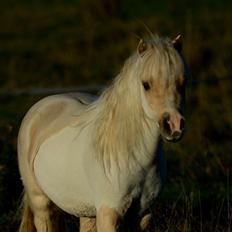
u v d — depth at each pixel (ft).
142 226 26.86
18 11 144.87
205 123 57.62
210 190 42.37
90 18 122.93
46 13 137.49
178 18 115.44
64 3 148.25
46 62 96.48
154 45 24.00
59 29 120.37
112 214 25.68
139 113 24.89
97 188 25.95
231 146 52.90
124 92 25.18
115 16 123.13
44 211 30.42
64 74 88.99
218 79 68.64
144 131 25.09
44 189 29.25
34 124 30.42
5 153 38.68
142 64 24.03
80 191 27.12
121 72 25.45
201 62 80.48
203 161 47.75
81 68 91.20
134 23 111.04
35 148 29.71
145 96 23.82
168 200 38.75
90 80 84.64
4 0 164.45
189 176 45.32
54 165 28.14
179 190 42.09
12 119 64.95
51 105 30.53
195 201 39.22
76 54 98.12
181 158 48.24
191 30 89.66
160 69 23.32
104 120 25.84
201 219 32.12
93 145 26.13
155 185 26.04
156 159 25.70
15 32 123.34
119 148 25.30
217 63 79.20
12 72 91.86
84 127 27.43
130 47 94.12
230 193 41.14
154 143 25.34
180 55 23.91
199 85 69.87
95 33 110.83
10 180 37.96
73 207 27.99
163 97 23.21
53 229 30.60
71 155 27.37
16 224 35.65
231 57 83.10
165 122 23.02
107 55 95.76
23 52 104.63
